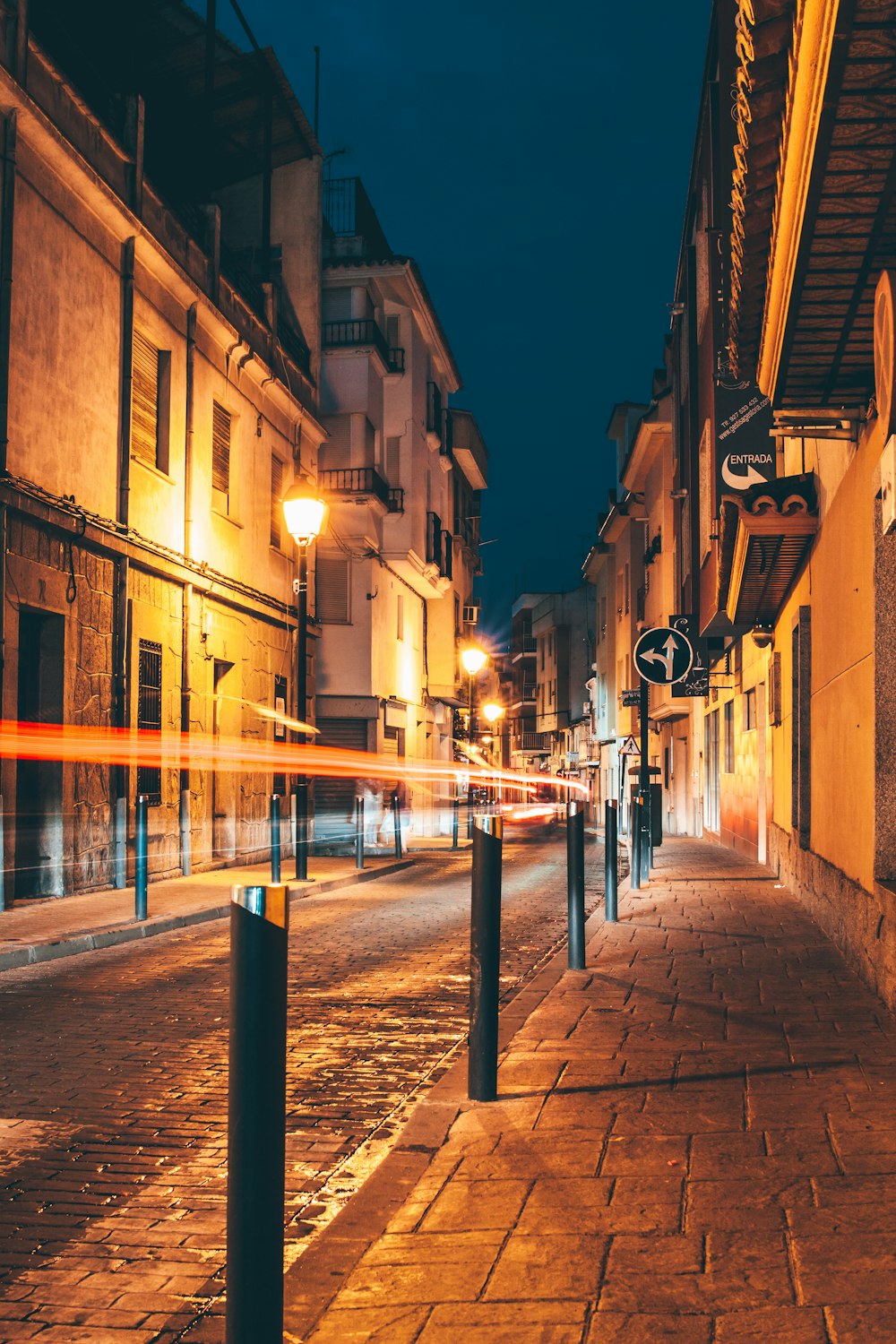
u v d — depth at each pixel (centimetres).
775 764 1493
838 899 869
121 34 1989
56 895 1346
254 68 2267
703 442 1964
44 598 1329
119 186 1552
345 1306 295
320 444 2686
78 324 1423
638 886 1410
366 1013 730
